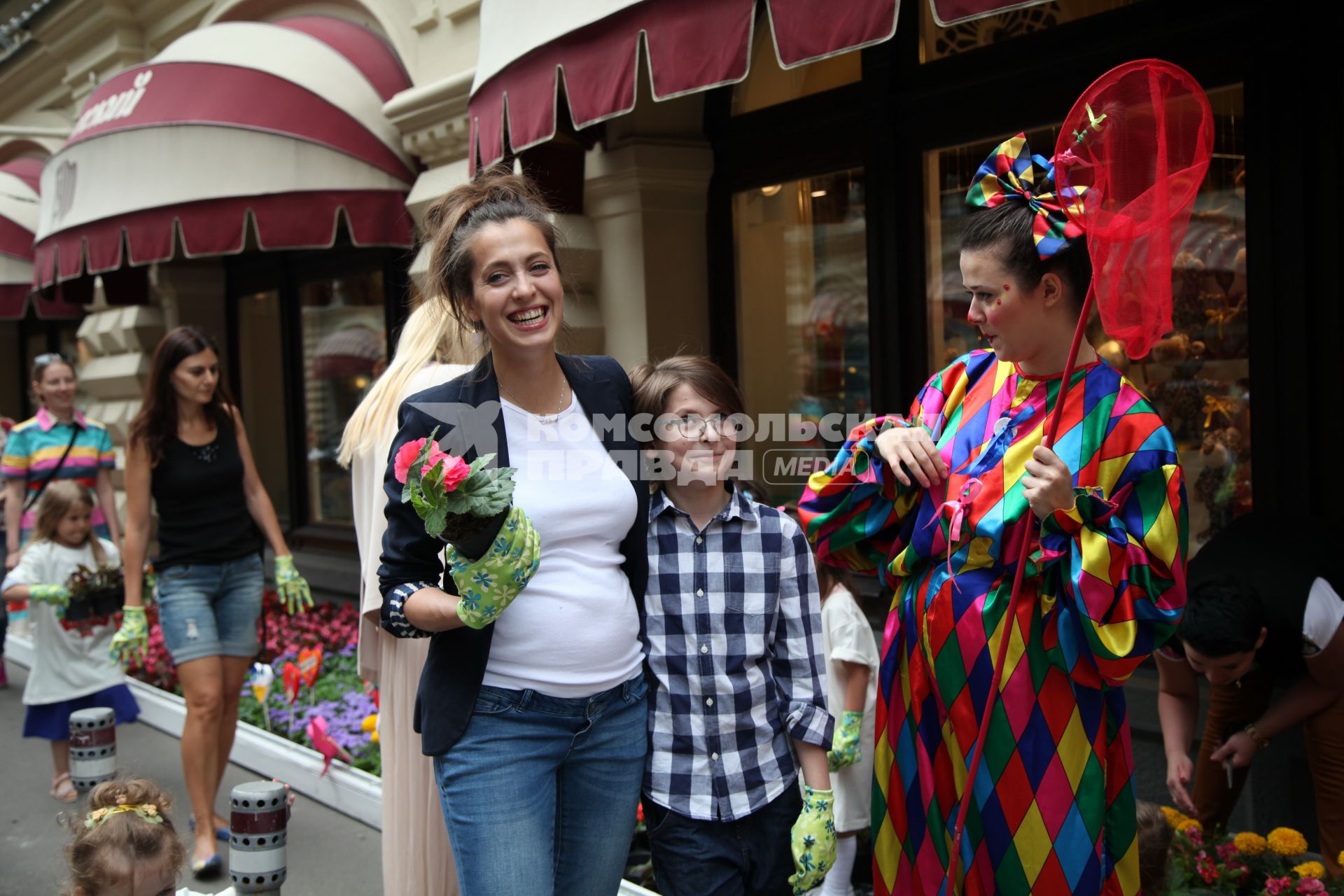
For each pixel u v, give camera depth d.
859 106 4.94
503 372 2.23
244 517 4.16
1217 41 3.78
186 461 4.02
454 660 2.14
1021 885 1.90
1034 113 4.32
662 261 5.34
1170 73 1.81
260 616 4.23
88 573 4.90
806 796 2.38
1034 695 1.90
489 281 2.13
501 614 2.14
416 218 6.21
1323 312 3.59
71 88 10.32
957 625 1.96
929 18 4.67
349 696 5.18
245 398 9.42
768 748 2.39
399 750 2.79
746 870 2.39
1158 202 1.81
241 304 9.36
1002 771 1.91
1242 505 3.88
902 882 2.10
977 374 2.17
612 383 2.39
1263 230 3.68
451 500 1.93
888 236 4.84
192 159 6.27
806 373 5.30
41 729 4.82
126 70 7.05
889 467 2.14
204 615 4.00
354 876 3.86
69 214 6.91
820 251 5.19
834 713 3.24
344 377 8.24
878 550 2.25
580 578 2.19
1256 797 3.58
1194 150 1.84
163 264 9.09
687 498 2.45
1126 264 1.81
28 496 6.55
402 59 6.43
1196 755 3.79
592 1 3.80
